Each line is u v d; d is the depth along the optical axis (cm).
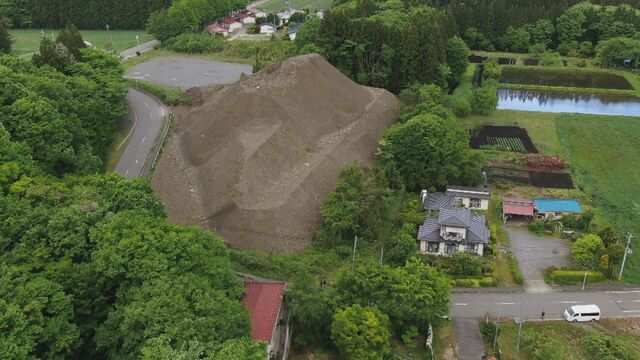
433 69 9550
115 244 3697
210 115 7550
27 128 5491
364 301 4425
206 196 6131
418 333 4566
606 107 10400
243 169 6162
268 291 4412
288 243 5612
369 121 7888
